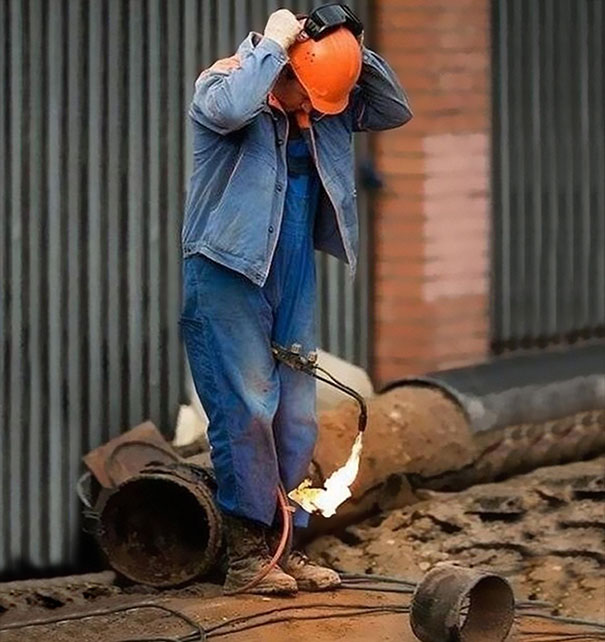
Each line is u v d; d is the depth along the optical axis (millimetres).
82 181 25969
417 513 24609
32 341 25547
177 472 21719
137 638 19062
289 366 20453
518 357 28797
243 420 19922
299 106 19828
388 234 29156
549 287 32250
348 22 19828
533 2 31656
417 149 29047
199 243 19797
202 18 27078
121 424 26344
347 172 20375
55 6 25578
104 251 26188
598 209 33188
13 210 25344
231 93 18875
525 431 27219
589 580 22359
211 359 20031
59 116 25703
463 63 29484
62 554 25766
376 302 29281
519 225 31656
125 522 22453
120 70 26234
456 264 29703
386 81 20375
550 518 24594
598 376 28766
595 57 32875
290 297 20312
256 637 19016
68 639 19328
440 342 29531
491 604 19109
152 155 26609
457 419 26188
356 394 21062
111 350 26266
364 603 20375
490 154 30953
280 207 19719
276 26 19234
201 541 22328
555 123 32219
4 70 25188
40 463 25609
